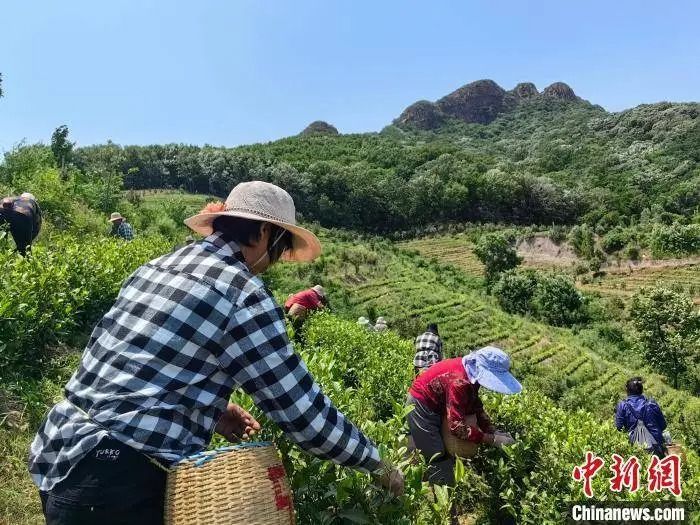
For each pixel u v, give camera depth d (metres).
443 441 4.38
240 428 2.52
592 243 69.44
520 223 95.06
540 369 33.12
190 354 1.77
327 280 41.03
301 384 1.84
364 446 1.99
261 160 107.25
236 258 2.03
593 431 5.35
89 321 7.54
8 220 7.25
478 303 42.78
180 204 31.45
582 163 136.38
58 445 1.77
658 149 130.75
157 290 1.85
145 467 1.71
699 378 35.56
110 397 1.74
